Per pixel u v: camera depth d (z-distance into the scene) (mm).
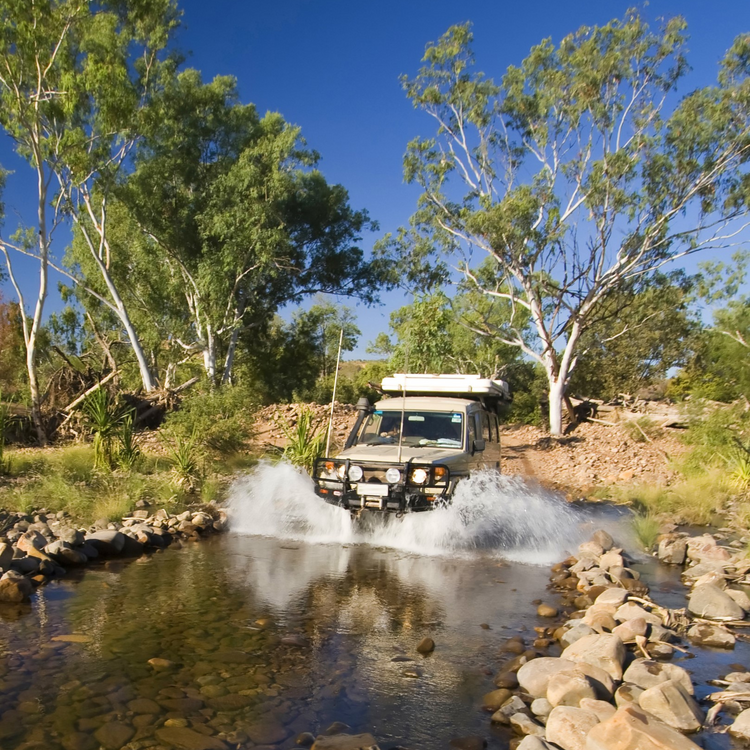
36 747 3357
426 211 31891
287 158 32250
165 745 3412
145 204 31250
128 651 4688
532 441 24328
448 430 9484
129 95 24141
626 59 27859
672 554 8039
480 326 35406
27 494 10008
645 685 4176
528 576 7230
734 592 6234
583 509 11836
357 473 8539
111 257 33500
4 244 22625
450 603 6121
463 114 30578
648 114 28094
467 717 3869
